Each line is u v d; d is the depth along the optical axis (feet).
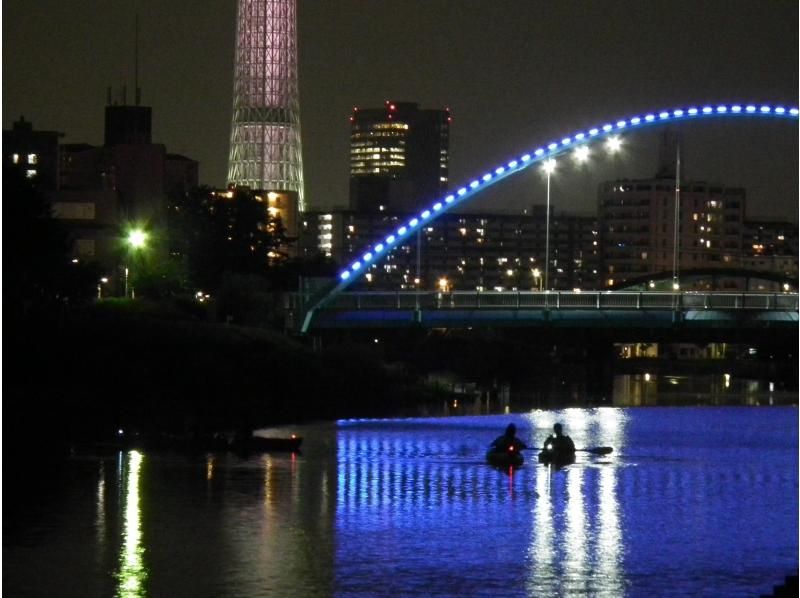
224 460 439.63
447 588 270.05
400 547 304.09
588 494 381.60
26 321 639.35
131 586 268.82
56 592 264.93
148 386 624.59
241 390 649.61
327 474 411.95
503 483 400.67
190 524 325.42
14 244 629.51
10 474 395.75
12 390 568.41
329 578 276.41
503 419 649.61
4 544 300.61
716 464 465.06
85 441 475.72
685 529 328.49
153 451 456.86
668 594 267.59
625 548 305.53
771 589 271.49
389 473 418.72
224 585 270.05
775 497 380.78
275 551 297.94
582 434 583.58
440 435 548.31
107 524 323.57
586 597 265.34
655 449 516.73
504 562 290.56
